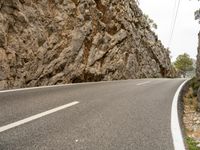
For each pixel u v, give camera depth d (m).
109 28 26.78
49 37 14.59
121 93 11.49
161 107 8.20
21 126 5.02
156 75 48.38
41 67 13.32
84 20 19.50
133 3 42.09
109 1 27.31
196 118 7.58
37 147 3.97
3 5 11.30
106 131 5.06
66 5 17.31
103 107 7.59
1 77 10.36
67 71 15.95
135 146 4.28
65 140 4.39
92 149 4.03
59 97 8.92
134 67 33.78
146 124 5.80
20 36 12.08
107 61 24.38
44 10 14.72
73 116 6.16
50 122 5.46
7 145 3.97
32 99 8.03
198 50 18.97
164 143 4.53
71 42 16.89
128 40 32.19
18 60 11.60
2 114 5.80
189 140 5.11
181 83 21.36
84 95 9.98
